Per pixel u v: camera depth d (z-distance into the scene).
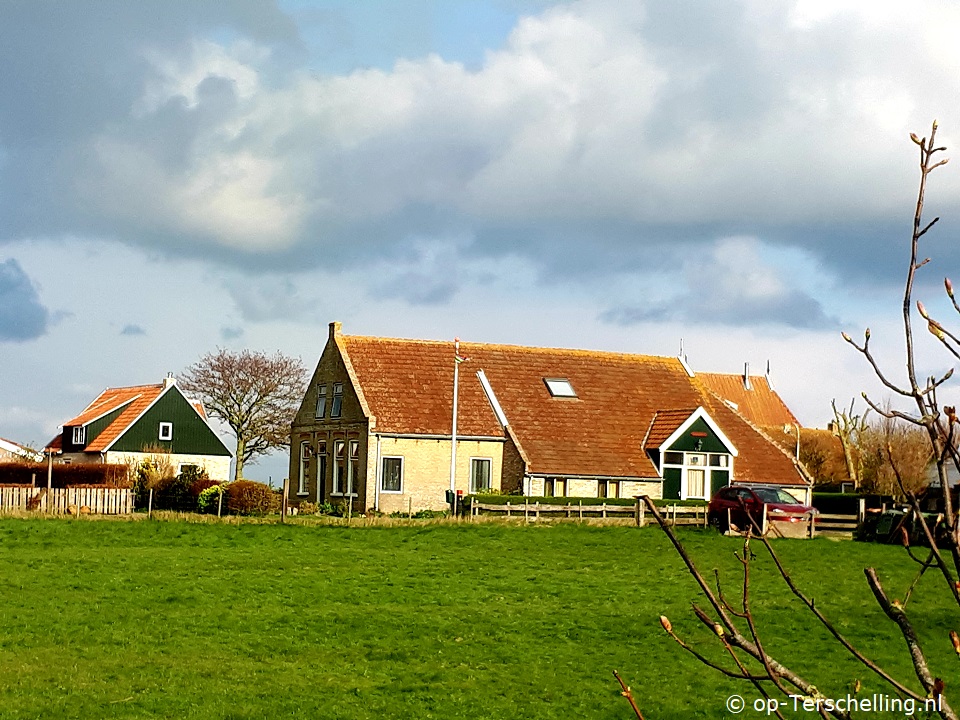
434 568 34.19
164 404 82.94
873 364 4.70
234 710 20.30
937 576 34.47
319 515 50.34
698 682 22.61
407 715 20.42
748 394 82.44
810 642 25.62
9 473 53.88
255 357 93.19
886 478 56.81
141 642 24.50
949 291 4.53
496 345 60.97
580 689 22.06
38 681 21.42
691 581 33.19
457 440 54.78
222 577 31.42
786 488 58.19
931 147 4.68
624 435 57.72
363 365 57.00
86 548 36.19
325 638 25.31
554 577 33.28
